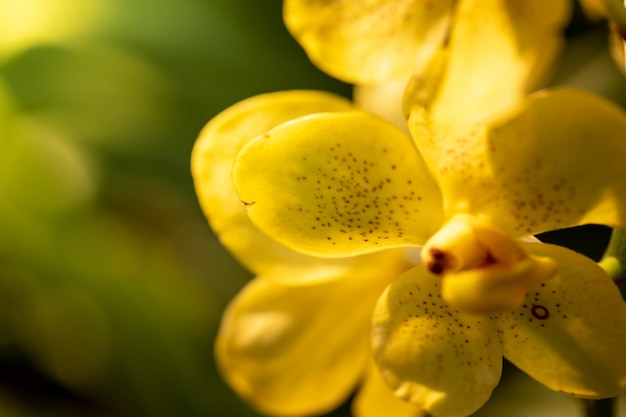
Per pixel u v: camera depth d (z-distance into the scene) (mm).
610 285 194
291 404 244
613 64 325
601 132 185
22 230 339
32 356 354
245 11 370
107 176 355
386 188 197
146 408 328
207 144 216
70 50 368
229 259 349
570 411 305
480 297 186
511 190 193
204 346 330
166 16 372
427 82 193
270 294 240
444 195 197
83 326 342
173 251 348
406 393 199
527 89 203
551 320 197
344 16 214
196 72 366
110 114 364
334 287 238
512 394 314
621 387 196
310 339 241
